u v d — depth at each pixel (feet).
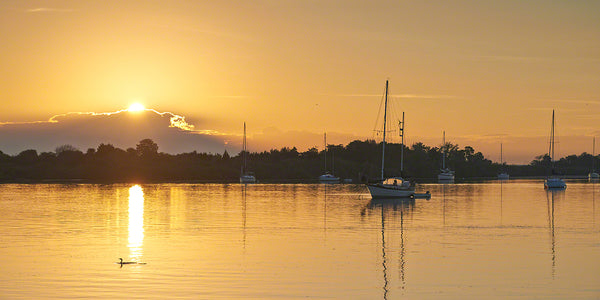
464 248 137.80
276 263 120.67
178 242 146.61
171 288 100.73
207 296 96.17
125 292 98.27
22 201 283.18
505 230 168.86
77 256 127.54
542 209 238.89
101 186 458.09
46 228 173.58
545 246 140.15
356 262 121.80
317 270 114.42
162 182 552.41
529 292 98.58
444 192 379.96
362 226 179.22
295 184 516.32
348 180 587.68
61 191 378.12
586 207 249.34
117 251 133.69
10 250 134.72
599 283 103.96
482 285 103.04
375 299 95.09
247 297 95.71
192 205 258.57
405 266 117.80
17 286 101.81
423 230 169.48
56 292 98.22
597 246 140.05
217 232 165.17
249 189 414.41
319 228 174.29
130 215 212.02
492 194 355.36
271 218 201.36
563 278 107.65
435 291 99.55
